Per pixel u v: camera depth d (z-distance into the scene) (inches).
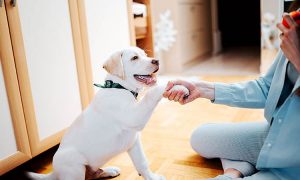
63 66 54.3
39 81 49.3
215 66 138.6
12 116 44.9
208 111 78.1
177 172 47.8
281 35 30.9
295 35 29.1
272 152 34.4
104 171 47.4
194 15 147.8
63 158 39.8
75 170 39.8
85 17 59.5
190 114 76.7
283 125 33.6
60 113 53.9
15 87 44.9
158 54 126.0
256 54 165.6
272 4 101.7
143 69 41.5
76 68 57.5
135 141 43.3
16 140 45.8
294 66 31.9
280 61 36.5
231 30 220.2
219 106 81.6
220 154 46.8
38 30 48.9
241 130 45.1
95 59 63.3
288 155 32.9
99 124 40.5
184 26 135.6
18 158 45.9
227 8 219.1
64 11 54.2
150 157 53.4
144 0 88.8
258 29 215.8
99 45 64.6
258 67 126.8
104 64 42.1
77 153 40.0
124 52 42.0
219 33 186.7
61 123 54.2
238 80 106.9
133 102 40.6
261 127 43.7
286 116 33.3
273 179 34.8
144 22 87.8
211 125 49.6
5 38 43.3
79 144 40.4
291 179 34.1
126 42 75.5
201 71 129.0
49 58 51.2
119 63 40.9
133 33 77.9
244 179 36.3
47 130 51.3
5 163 44.0
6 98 44.0
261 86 41.6
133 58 41.7
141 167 43.6
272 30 103.8
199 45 157.5
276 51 105.2
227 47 209.3
